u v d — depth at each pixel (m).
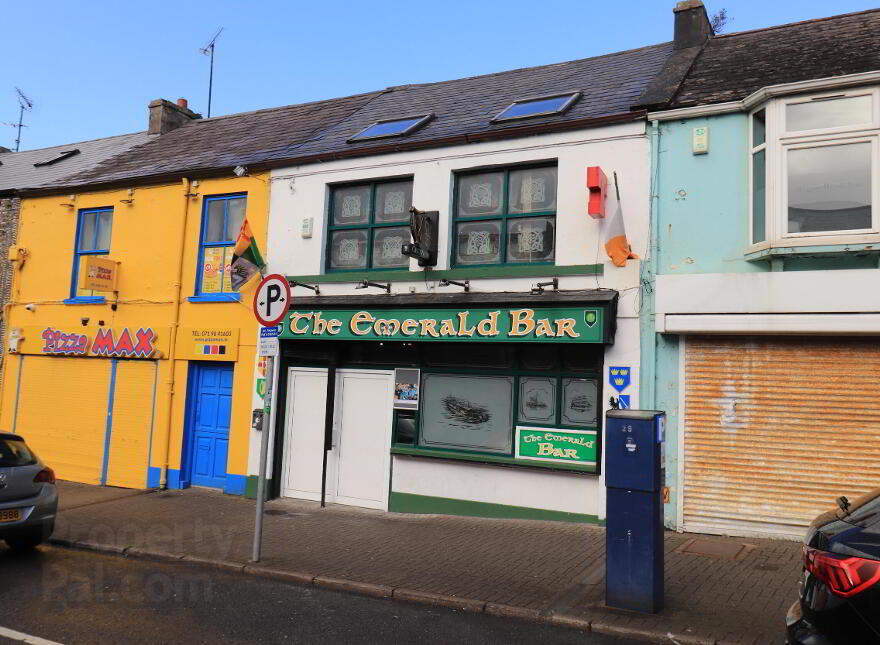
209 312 11.45
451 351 9.62
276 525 8.86
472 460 9.15
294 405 10.70
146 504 10.24
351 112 13.53
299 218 10.89
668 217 8.41
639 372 8.26
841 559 3.53
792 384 7.67
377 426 10.01
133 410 11.95
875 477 7.25
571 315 8.35
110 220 13.00
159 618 5.50
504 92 11.89
